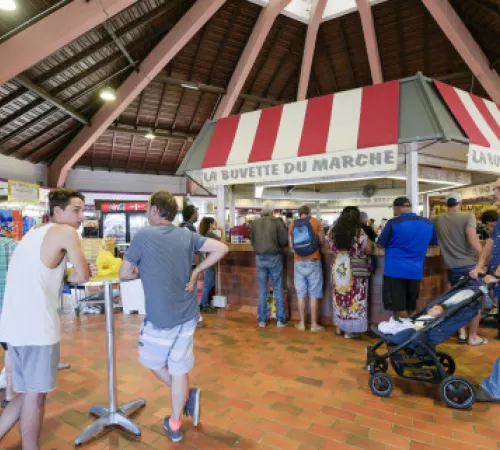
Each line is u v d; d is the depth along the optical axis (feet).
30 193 33.47
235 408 8.57
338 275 13.32
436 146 13.41
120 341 13.80
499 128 14.66
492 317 15.21
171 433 7.27
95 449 7.05
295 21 32.89
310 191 27.73
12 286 6.18
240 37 32.94
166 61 30.19
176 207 7.39
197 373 10.61
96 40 26.00
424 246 11.71
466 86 35.58
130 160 48.75
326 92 41.04
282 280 15.57
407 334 9.14
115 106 33.81
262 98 40.86
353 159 12.82
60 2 20.75
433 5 25.23
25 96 28.09
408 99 13.04
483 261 9.38
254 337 13.94
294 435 7.45
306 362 11.34
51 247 6.20
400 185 26.13
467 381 8.32
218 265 19.16
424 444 7.06
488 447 6.91
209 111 41.93
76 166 46.14
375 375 9.07
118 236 26.71
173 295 6.83
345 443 7.14
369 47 31.50
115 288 22.08
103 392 9.53
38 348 6.11
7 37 20.68
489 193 23.79
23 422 6.18
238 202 36.60
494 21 27.35
